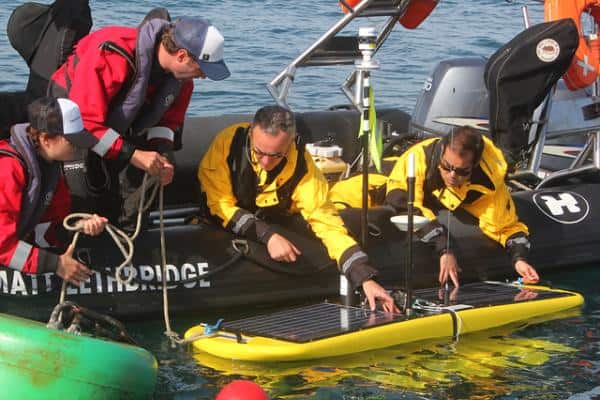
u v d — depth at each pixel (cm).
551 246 718
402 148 781
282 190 613
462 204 680
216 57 555
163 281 588
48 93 581
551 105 786
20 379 452
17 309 577
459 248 676
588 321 617
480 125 812
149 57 555
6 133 643
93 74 553
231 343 547
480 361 550
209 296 618
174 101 600
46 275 582
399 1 791
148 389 479
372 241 658
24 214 532
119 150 559
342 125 811
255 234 615
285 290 635
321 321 576
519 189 768
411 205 578
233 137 620
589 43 789
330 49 779
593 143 781
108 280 595
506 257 691
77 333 473
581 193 755
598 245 735
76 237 546
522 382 524
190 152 740
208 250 620
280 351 534
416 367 539
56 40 641
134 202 601
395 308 594
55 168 539
